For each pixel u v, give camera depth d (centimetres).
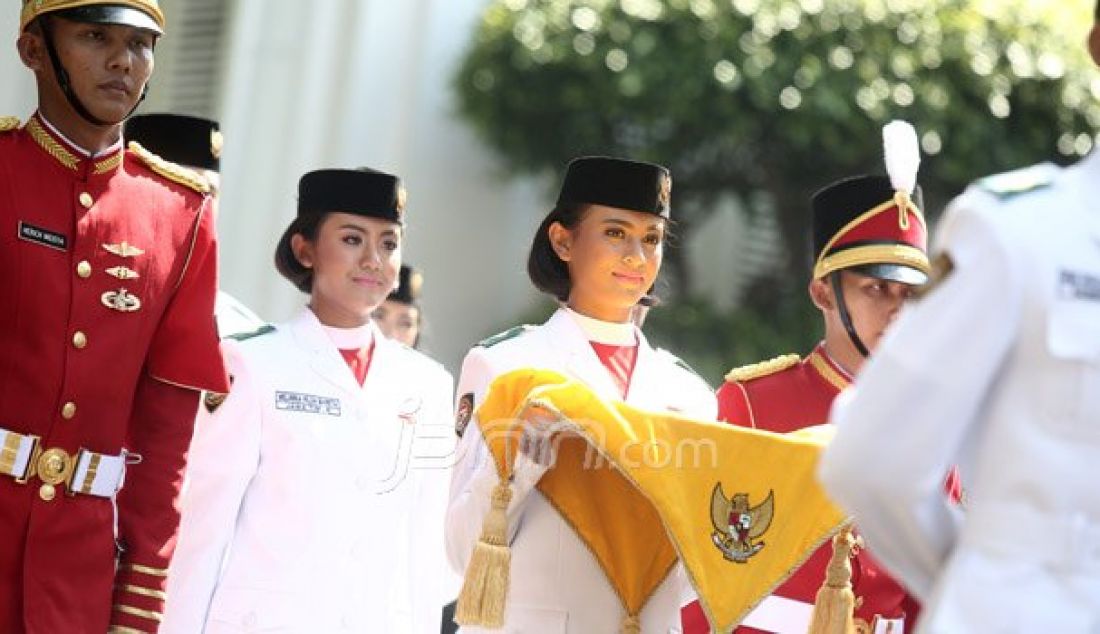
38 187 1059
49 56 1059
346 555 1297
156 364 1102
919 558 793
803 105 2748
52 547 1048
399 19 2789
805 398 1324
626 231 1294
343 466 1308
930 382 760
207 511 1271
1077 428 758
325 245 1359
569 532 1184
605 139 2825
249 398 1293
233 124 2752
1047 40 2906
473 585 1106
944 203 2912
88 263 1062
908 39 2814
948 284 767
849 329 1304
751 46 2759
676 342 2839
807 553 1114
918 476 766
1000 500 762
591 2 2806
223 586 1271
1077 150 2931
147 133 1478
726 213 3045
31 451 1044
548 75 2795
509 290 2909
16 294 1045
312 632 1275
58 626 1041
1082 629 751
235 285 2738
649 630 1188
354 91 2744
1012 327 762
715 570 1116
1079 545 757
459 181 2845
